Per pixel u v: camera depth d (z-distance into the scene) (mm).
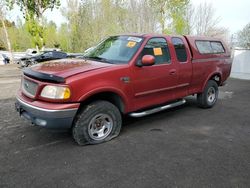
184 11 23484
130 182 3135
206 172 3389
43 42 26062
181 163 3615
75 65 4180
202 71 5996
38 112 3684
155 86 4832
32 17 25047
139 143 4285
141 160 3688
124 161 3648
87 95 3814
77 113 3982
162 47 4992
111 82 4082
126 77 4281
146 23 23172
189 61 5559
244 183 3154
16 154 3807
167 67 4984
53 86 3652
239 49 13930
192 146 4207
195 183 3133
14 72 15586
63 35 36312
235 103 7406
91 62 4414
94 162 3607
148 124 5277
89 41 26984
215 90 6672
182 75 5395
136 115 4633
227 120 5664
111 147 4109
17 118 5453
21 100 4047
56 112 3615
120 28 24938
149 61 4324
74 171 3363
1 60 25172
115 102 4457
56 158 3705
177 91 5449
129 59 4426
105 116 4230
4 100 7184
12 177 3203
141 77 4523
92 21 26828
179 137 4598
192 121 5535
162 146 4184
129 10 24078
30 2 24500
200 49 5957
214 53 6418
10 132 4656
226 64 6887
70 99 3674
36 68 4133
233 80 13078
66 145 4148
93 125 4121
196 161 3684
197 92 6082
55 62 4523
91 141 4141
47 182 3113
